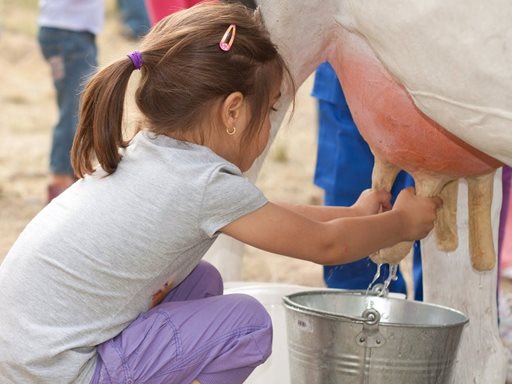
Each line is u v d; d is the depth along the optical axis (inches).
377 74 73.3
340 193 110.5
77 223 69.8
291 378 76.1
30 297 69.4
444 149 73.1
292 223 70.6
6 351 68.9
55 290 69.2
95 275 69.0
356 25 70.6
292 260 157.0
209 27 70.7
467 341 84.3
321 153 112.3
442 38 61.9
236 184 69.2
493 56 60.2
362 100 75.9
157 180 69.2
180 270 72.8
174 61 69.9
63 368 68.3
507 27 59.4
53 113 277.0
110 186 70.2
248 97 71.1
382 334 69.7
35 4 412.2
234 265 95.3
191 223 68.8
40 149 231.6
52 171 168.7
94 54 169.8
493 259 80.0
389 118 74.0
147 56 70.6
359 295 79.4
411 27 63.3
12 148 231.1
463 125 65.2
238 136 71.8
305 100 301.1
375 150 78.8
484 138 64.4
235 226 69.9
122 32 363.9
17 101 289.0
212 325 70.9
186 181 68.8
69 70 166.9
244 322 71.6
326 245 71.4
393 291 110.3
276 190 199.6
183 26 71.4
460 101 63.6
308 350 72.9
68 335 68.4
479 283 83.7
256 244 70.4
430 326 69.2
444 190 79.7
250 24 72.6
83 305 69.2
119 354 69.2
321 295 79.0
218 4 75.1
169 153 69.9
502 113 61.8
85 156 71.8
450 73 62.8
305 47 79.7
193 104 69.8
